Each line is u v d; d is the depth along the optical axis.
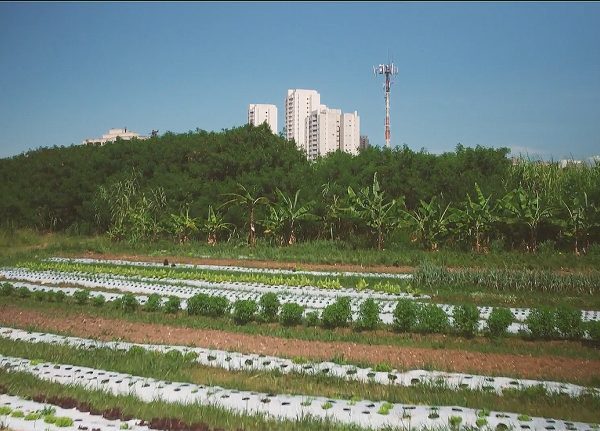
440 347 12.64
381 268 24.56
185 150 41.56
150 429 7.93
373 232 29.70
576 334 13.17
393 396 9.56
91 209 39.31
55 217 41.69
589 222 25.66
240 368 11.25
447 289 19.34
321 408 8.93
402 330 14.11
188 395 9.60
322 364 11.42
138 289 20.33
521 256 25.02
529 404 9.17
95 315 15.97
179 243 33.22
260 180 35.41
